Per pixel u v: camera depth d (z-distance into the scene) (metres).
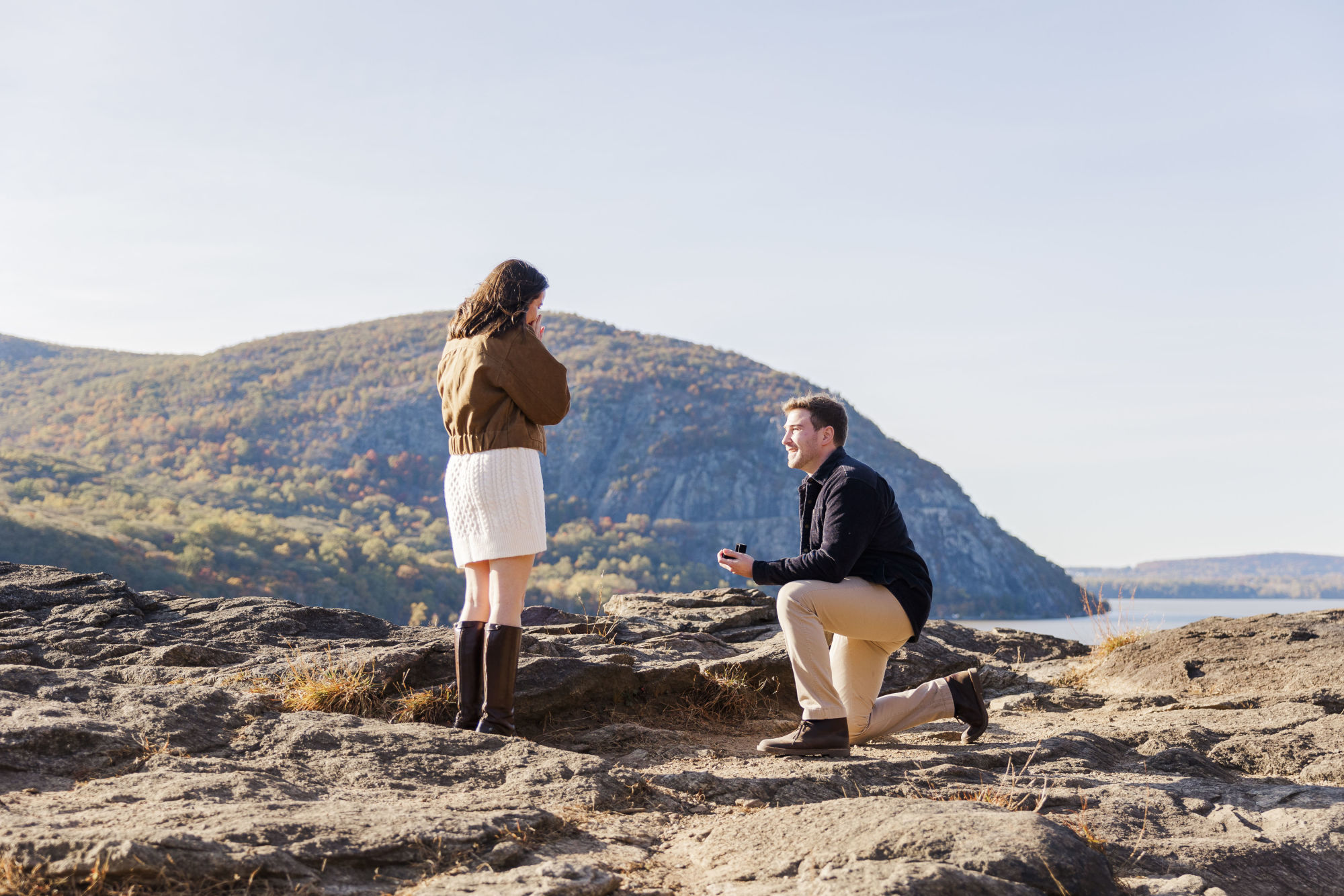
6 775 2.81
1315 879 2.92
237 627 5.35
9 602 5.46
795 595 4.01
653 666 5.12
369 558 118.94
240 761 3.23
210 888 2.14
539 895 2.21
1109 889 2.50
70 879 2.08
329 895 2.20
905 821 2.64
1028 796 3.38
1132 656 7.42
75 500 131.00
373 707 4.08
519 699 4.35
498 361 3.71
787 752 3.93
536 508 3.78
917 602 4.10
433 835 2.53
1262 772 4.41
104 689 3.67
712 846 2.80
